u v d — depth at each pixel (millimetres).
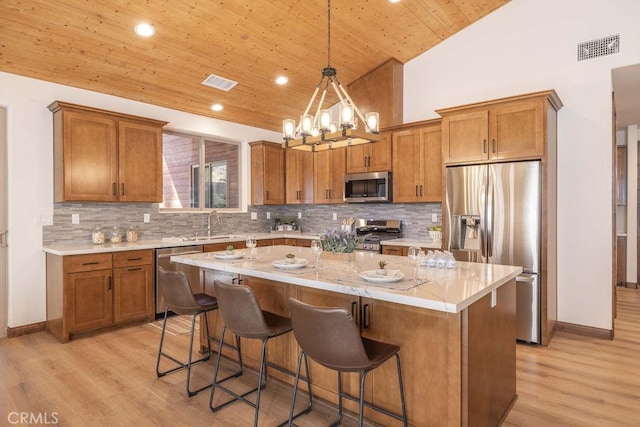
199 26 3492
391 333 2029
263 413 2291
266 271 2354
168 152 5125
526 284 3400
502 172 3523
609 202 3557
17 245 3572
